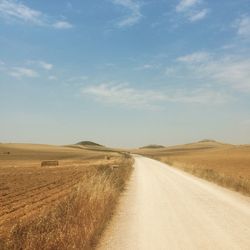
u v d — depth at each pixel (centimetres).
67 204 1248
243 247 979
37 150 14175
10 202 1944
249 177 3184
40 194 2275
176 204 1769
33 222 1063
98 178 1945
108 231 1173
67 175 3900
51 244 814
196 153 15300
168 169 5059
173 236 1105
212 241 1045
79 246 876
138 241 1044
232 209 1619
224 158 8712
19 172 4506
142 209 1612
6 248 779
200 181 3120
